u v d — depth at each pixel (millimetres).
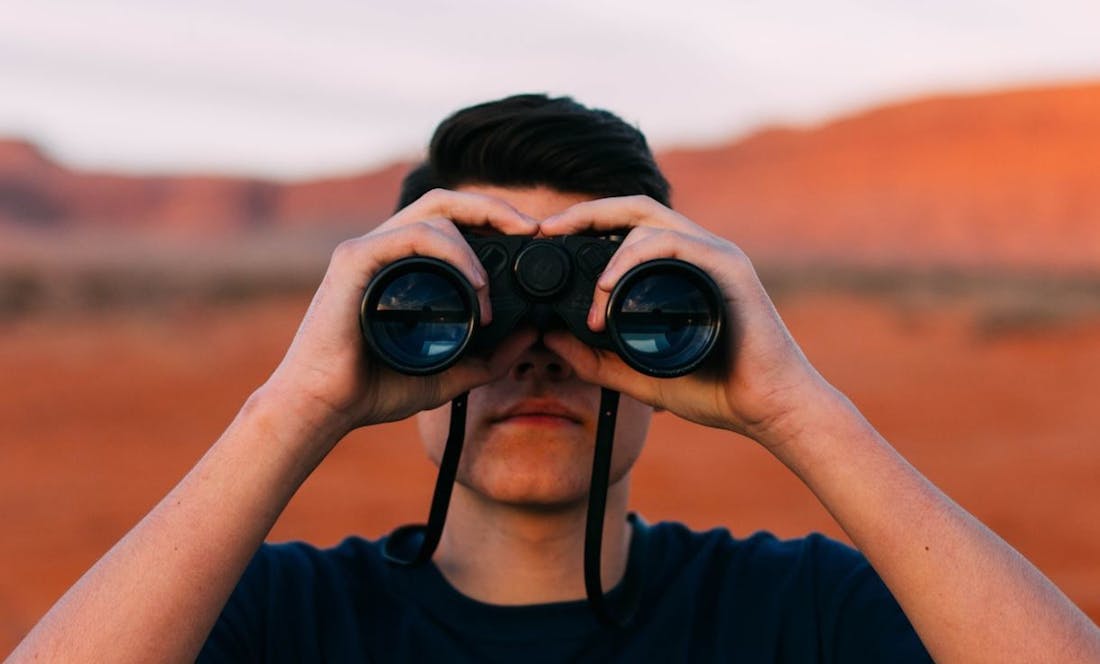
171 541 1634
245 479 1687
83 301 28328
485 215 1974
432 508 1871
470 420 1895
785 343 1812
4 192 103438
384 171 116375
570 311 1896
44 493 8953
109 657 1550
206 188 112375
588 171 2100
